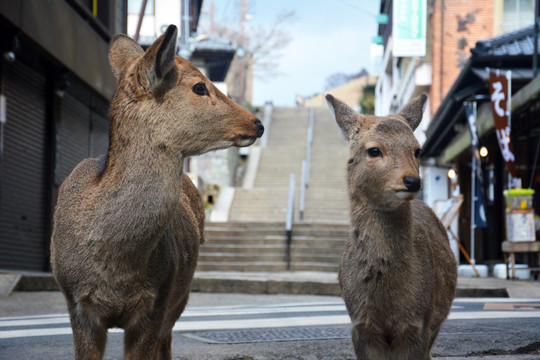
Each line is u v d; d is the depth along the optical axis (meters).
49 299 10.40
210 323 7.60
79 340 4.14
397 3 21.78
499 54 14.25
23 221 13.48
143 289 4.14
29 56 13.70
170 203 4.23
